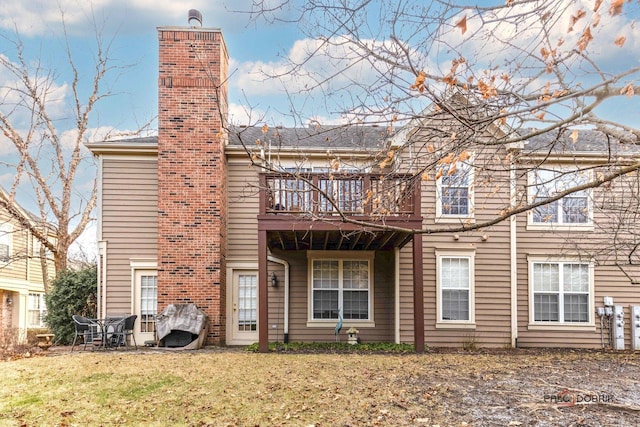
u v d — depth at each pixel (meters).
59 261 17.11
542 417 5.23
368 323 12.65
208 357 9.16
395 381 6.94
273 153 11.34
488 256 12.28
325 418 5.29
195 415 5.45
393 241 11.75
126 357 9.15
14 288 19.14
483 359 9.23
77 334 10.55
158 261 11.64
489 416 5.28
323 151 11.55
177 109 11.98
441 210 12.25
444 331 12.06
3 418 5.39
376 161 6.41
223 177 12.18
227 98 12.80
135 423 5.21
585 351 11.35
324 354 9.77
